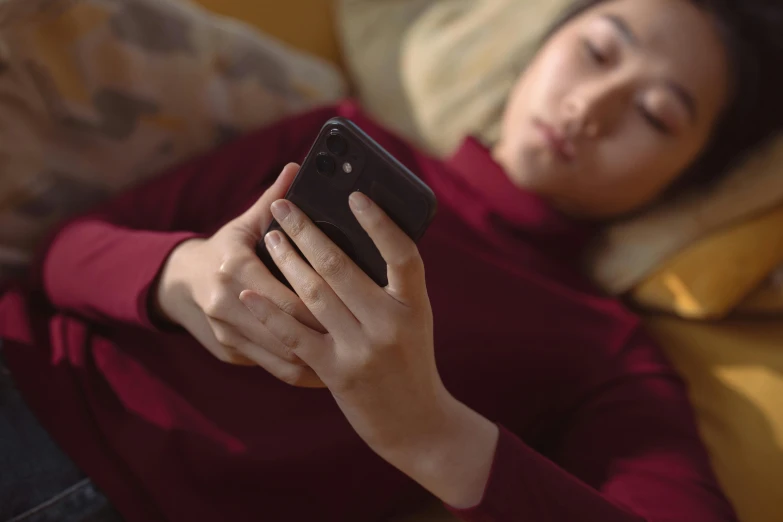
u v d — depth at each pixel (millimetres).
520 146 729
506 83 877
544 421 679
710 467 598
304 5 975
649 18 701
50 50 648
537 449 693
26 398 567
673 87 686
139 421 552
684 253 743
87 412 557
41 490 526
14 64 630
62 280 595
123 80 695
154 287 533
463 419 453
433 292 643
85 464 532
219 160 736
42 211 679
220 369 594
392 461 446
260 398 584
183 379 589
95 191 712
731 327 745
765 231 715
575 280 745
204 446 549
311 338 409
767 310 737
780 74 717
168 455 539
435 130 925
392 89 960
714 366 720
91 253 584
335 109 798
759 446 651
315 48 995
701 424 683
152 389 572
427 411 425
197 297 484
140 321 531
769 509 625
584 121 685
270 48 840
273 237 411
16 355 588
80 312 596
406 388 408
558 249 771
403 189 376
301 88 870
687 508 533
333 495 583
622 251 774
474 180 751
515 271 688
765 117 735
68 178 688
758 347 719
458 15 947
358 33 989
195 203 716
